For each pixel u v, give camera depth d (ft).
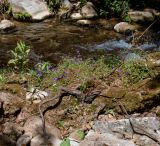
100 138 7.41
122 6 22.27
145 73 9.61
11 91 9.24
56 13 21.35
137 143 7.52
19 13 20.59
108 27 19.85
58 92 8.90
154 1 24.26
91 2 22.86
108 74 9.73
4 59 14.23
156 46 16.58
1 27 18.26
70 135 7.76
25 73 10.43
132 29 18.84
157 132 7.65
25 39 17.10
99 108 8.50
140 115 8.40
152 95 8.57
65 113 8.45
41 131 7.81
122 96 8.68
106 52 15.37
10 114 8.37
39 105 8.54
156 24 20.57
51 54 15.02
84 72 10.00
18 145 7.38
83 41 17.10
